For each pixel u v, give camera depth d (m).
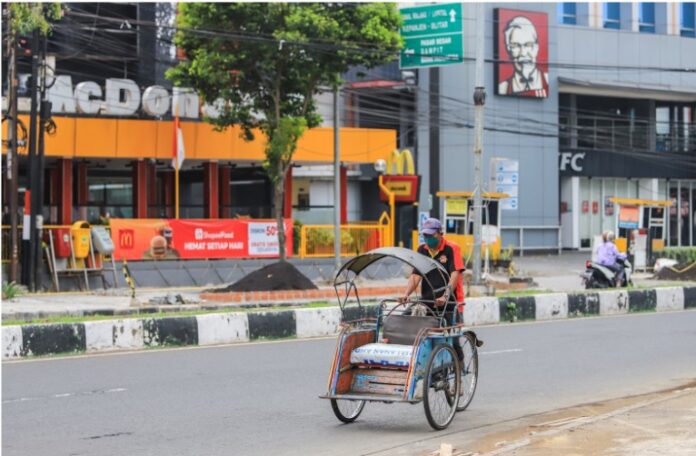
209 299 26.39
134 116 36.06
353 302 26.05
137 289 30.47
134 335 17.67
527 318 24.02
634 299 26.88
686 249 45.00
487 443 10.07
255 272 28.19
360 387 10.73
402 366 10.51
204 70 30.12
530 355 16.94
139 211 38.03
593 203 60.78
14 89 28.31
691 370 15.30
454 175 53.34
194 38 30.47
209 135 37.09
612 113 61.59
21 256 29.70
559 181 59.25
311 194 53.94
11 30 27.88
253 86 31.48
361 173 55.47
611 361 16.23
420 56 31.22
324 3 30.17
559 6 57.78
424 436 10.48
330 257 35.78
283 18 29.53
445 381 10.84
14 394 12.62
